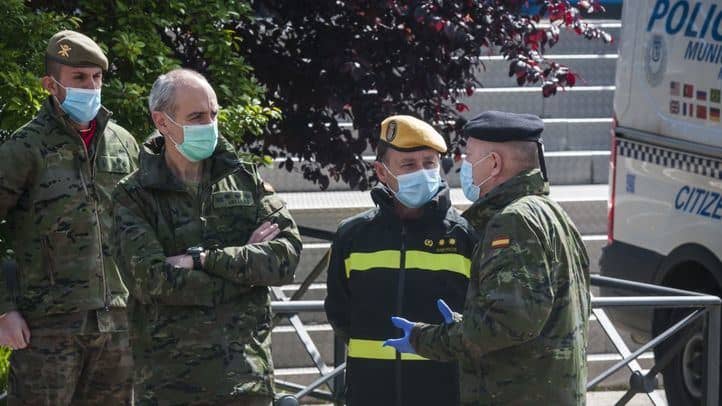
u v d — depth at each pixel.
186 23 21.03
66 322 15.69
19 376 15.84
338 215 29.44
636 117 24.66
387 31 23.00
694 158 22.62
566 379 12.56
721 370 21.00
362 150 23.69
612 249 25.42
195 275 13.12
